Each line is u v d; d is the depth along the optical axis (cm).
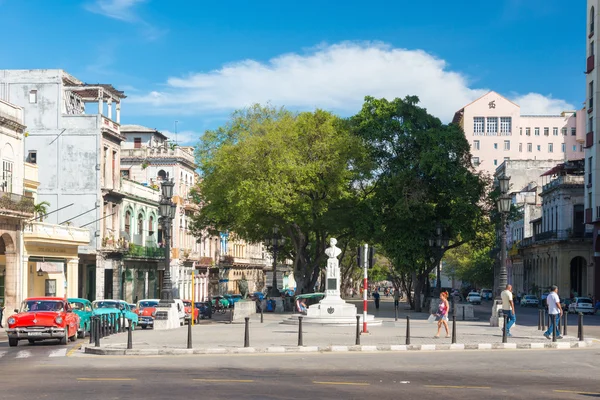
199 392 1456
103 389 1490
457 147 5828
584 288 8619
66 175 6256
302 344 2483
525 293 10481
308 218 5550
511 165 12119
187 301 4894
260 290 12125
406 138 5816
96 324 2450
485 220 6253
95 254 6172
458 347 2516
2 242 4803
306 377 1720
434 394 1462
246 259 11231
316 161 5300
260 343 2581
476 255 11362
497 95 14588
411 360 2125
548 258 9262
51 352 2459
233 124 6091
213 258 9612
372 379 1695
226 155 5350
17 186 5000
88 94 6644
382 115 5838
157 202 7744
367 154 5566
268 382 1622
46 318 2825
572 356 2264
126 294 6906
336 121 5581
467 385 1609
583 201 8669
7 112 4888
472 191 5866
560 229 8744
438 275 5131
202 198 6203
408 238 5847
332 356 2236
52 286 5294
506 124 14588
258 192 5075
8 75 6309
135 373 1788
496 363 2056
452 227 5809
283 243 6306
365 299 3042
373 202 5791
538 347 2598
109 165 6469
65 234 5375
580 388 1581
